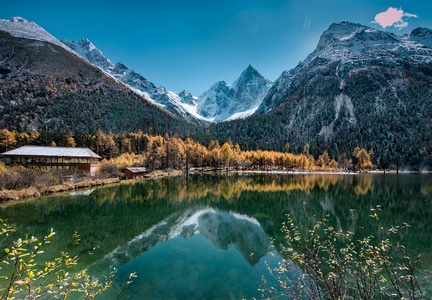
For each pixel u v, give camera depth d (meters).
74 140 106.44
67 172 50.69
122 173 68.75
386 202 33.94
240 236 20.77
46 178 39.62
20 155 53.19
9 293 4.17
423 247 15.87
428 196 38.97
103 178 56.19
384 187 51.00
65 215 25.59
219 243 18.89
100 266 14.30
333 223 22.89
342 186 53.28
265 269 13.98
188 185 54.97
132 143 123.19
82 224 22.67
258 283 12.20
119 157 93.75
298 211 29.67
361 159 114.31
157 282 12.50
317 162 125.19
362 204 32.62
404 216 25.67
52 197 33.94
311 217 26.19
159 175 79.31
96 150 101.62
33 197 32.97
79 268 13.79
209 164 113.69
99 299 10.80
